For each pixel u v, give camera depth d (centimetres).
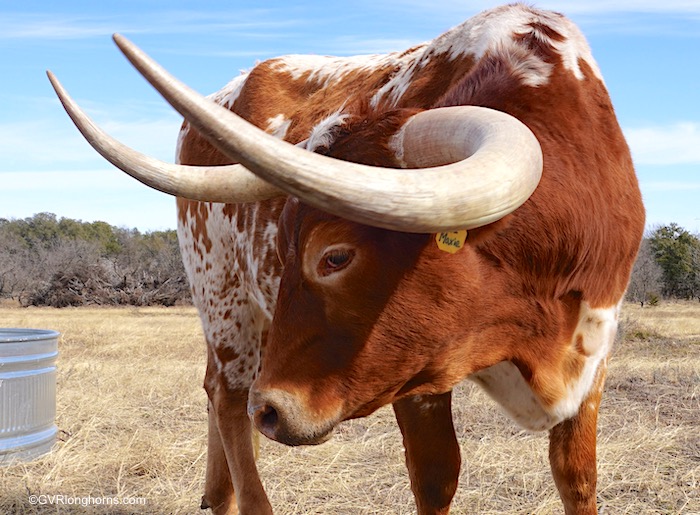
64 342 1405
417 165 239
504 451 567
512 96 274
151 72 164
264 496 393
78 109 217
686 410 710
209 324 439
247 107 437
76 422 666
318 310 253
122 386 841
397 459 559
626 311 2511
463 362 267
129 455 554
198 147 469
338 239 246
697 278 3538
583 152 274
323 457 564
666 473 522
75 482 514
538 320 270
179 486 505
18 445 549
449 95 289
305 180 175
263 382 261
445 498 338
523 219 255
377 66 383
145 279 3350
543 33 294
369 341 253
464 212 187
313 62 440
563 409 287
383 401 267
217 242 433
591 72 295
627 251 291
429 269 248
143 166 229
